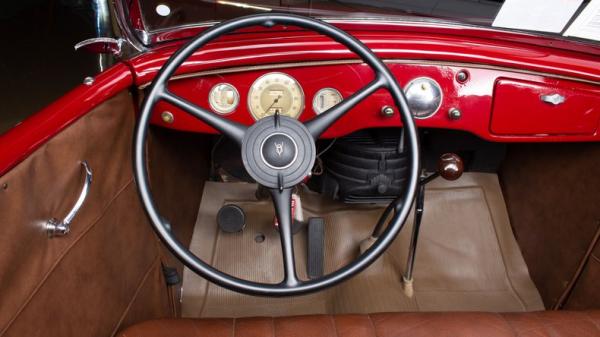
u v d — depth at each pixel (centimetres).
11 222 68
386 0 121
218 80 123
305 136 88
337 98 128
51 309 78
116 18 110
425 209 193
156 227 86
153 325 98
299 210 159
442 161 131
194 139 179
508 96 131
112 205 104
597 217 143
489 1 118
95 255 95
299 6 124
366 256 89
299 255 176
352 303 165
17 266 69
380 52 123
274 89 125
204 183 198
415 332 97
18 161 70
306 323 99
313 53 120
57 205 81
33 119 77
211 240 179
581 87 129
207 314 162
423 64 126
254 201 193
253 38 124
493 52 125
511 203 191
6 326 66
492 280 175
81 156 89
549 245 166
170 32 118
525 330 98
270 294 88
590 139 136
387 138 161
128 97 113
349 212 191
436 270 176
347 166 164
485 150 192
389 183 164
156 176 136
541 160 172
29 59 246
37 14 272
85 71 227
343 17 126
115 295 104
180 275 164
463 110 133
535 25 123
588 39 123
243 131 92
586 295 147
